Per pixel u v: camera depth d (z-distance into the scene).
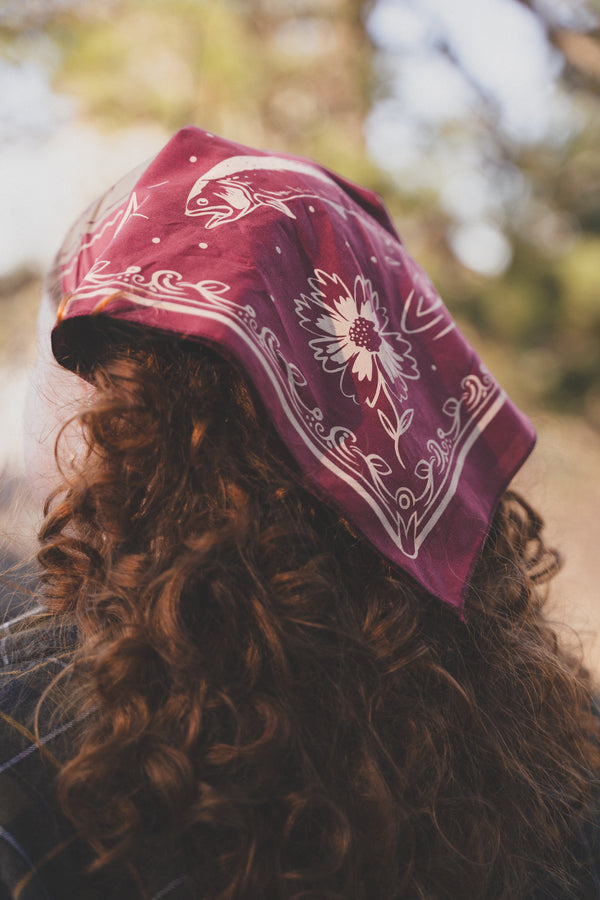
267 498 0.52
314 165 0.65
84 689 0.50
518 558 0.67
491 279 4.07
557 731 0.63
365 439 0.53
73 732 0.49
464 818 0.54
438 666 0.55
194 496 0.50
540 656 0.64
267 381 0.47
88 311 0.47
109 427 0.50
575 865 0.61
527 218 3.99
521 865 0.57
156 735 0.46
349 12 3.26
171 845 0.46
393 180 3.49
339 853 0.47
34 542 0.62
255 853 0.46
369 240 0.61
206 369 0.51
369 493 0.51
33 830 0.45
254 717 0.48
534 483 1.12
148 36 2.89
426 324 0.63
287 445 0.48
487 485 0.62
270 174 0.57
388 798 0.49
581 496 3.20
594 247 3.92
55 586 0.53
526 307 3.84
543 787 0.60
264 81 3.09
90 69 2.89
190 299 0.47
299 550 0.52
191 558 0.48
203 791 0.46
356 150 3.38
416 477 0.54
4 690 0.50
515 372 3.88
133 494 0.50
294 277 0.54
